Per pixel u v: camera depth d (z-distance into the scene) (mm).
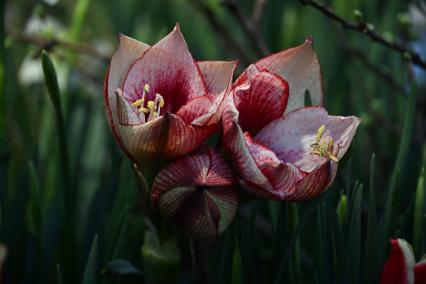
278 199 1229
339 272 1350
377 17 2232
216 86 1279
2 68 1582
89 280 1310
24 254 1488
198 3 1893
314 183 1221
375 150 1855
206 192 1210
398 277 1229
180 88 1271
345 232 1375
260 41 1781
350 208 1373
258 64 1306
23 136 1802
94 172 1773
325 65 1886
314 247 1363
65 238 1442
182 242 1554
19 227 1492
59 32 2023
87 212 1550
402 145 1379
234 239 1390
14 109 1820
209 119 1218
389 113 1964
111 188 1564
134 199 1572
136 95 1260
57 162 1675
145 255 1291
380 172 1797
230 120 1220
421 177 1352
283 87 1277
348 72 1930
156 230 1281
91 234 1504
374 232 1340
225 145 1229
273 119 1288
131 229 1527
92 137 1816
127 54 1262
